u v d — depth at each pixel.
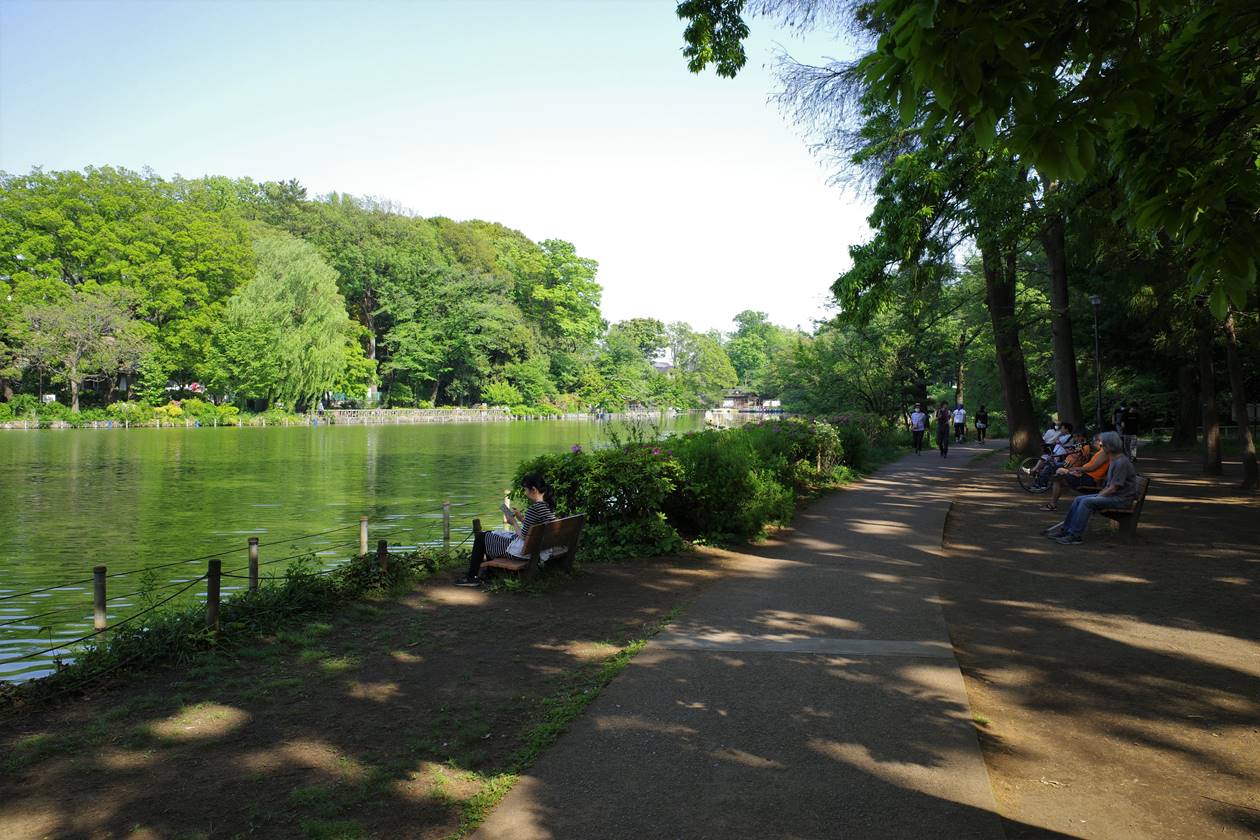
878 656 6.36
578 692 5.68
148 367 72.06
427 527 16.31
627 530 11.22
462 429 68.31
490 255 113.94
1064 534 11.91
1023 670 6.23
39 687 5.88
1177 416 33.56
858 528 13.00
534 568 9.20
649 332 148.50
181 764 4.62
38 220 70.62
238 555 13.60
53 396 69.69
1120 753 4.77
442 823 3.88
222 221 82.06
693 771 4.34
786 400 41.00
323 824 3.88
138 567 12.76
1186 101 4.33
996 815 3.85
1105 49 3.45
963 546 11.50
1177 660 6.45
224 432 59.34
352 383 88.06
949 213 13.70
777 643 6.72
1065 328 22.09
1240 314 18.45
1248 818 4.02
